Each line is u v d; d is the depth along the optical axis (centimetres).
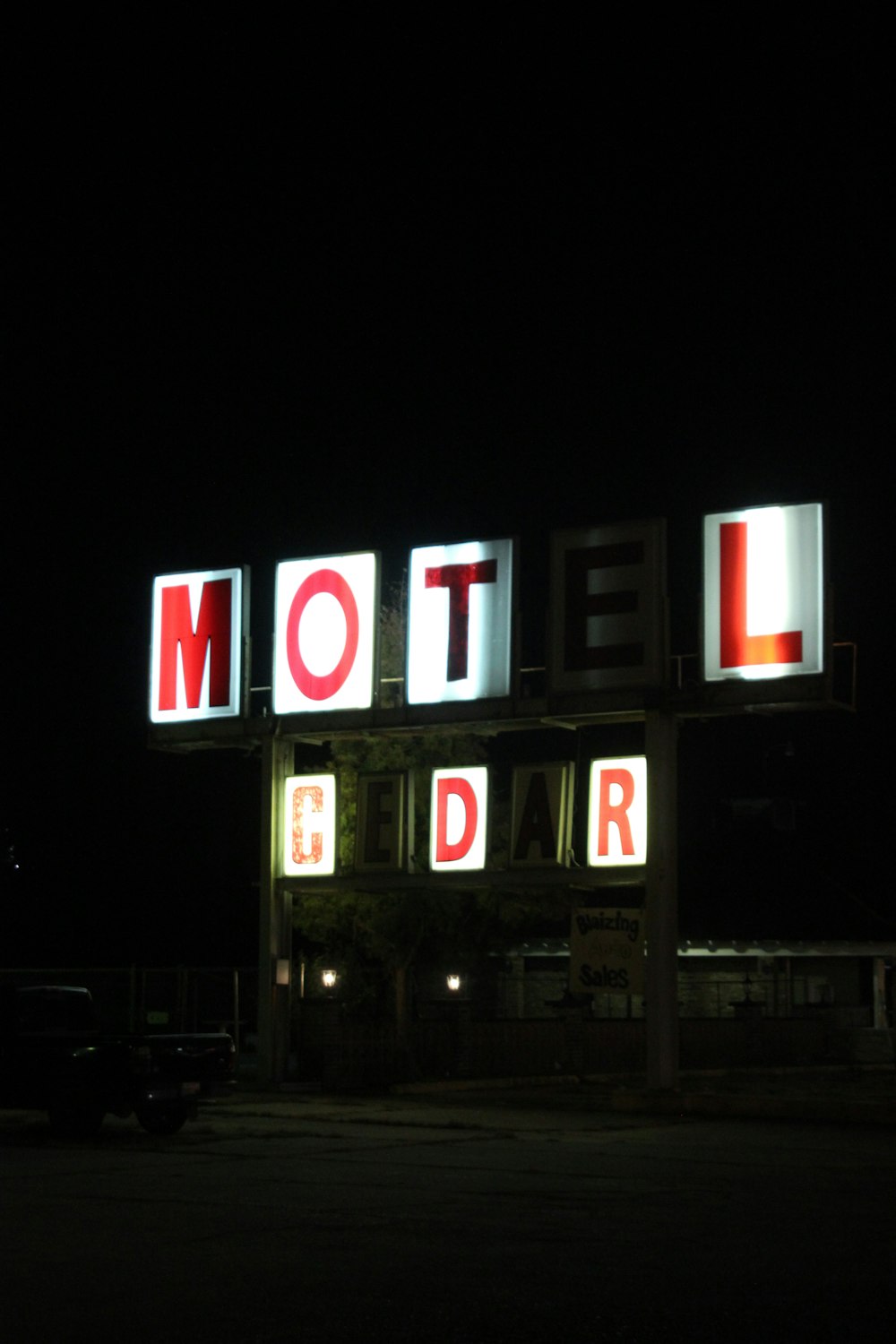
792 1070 3891
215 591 2984
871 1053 4341
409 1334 832
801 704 2428
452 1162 1691
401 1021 3156
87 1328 845
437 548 2772
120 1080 1920
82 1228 1191
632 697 2548
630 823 2573
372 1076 2995
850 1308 910
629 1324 860
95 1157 1731
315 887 2858
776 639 2453
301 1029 3033
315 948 4484
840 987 4978
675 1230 1198
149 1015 3575
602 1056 3628
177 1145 1875
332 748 3456
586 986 2562
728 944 4831
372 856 2803
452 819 2747
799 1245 1134
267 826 2909
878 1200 1402
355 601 2850
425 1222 1225
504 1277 993
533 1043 3447
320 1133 2034
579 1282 977
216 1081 1988
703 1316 883
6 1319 866
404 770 2833
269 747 2920
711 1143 1952
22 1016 2020
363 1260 1052
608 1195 1410
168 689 3006
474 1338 824
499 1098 2761
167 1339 819
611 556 2600
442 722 2717
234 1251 1086
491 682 2684
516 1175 1569
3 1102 1969
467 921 3403
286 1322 860
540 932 4769
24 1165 1642
